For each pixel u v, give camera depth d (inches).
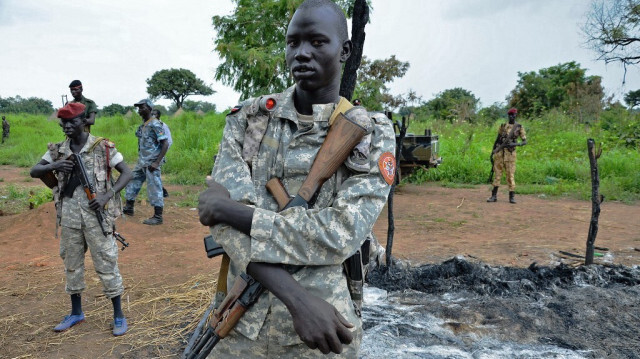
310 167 49.4
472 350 116.3
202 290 163.6
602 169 498.9
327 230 44.7
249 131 52.0
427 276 164.7
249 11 548.1
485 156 577.9
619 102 1049.5
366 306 141.3
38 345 125.3
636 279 162.1
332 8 50.1
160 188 270.4
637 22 528.7
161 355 119.8
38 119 1196.5
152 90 2876.5
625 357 114.5
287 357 48.9
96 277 179.6
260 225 44.3
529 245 229.9
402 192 426.0
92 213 128.2
